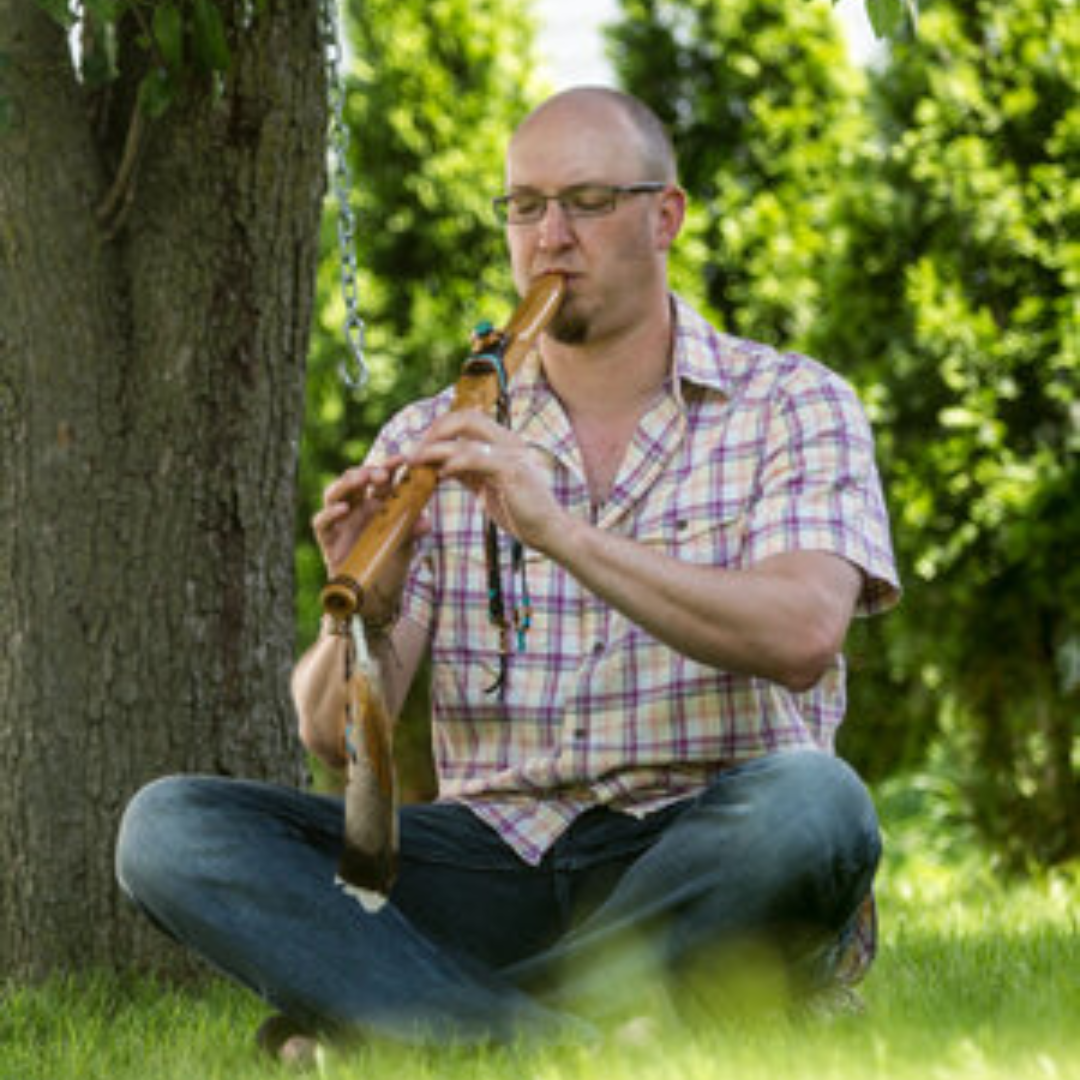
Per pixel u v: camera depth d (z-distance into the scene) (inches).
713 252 515.5
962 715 387.9
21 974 201.3
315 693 158.7
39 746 202.7
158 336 207.6
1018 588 378.6
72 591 204.2
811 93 523.5
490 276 515.8
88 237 205.5
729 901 141.3
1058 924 222.5
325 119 215.2
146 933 203.8
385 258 515.5
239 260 210.5
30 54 202.4
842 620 151.0
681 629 144.9
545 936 156.9
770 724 156.3
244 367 211.3
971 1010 148.1
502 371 149.9
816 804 141.2
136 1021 174.7
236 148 209.0
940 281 393.1
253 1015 180.4
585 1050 132.8
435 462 143.3
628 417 164.9
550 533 142.6
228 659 210.4
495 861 156.5
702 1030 139.8
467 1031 140.0
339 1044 143.6
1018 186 390.9
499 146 520.7
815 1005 149.9
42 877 201.8
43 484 203.9
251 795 148.9
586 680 156.9
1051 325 385.7
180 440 207.9
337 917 143.7
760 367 163.9
